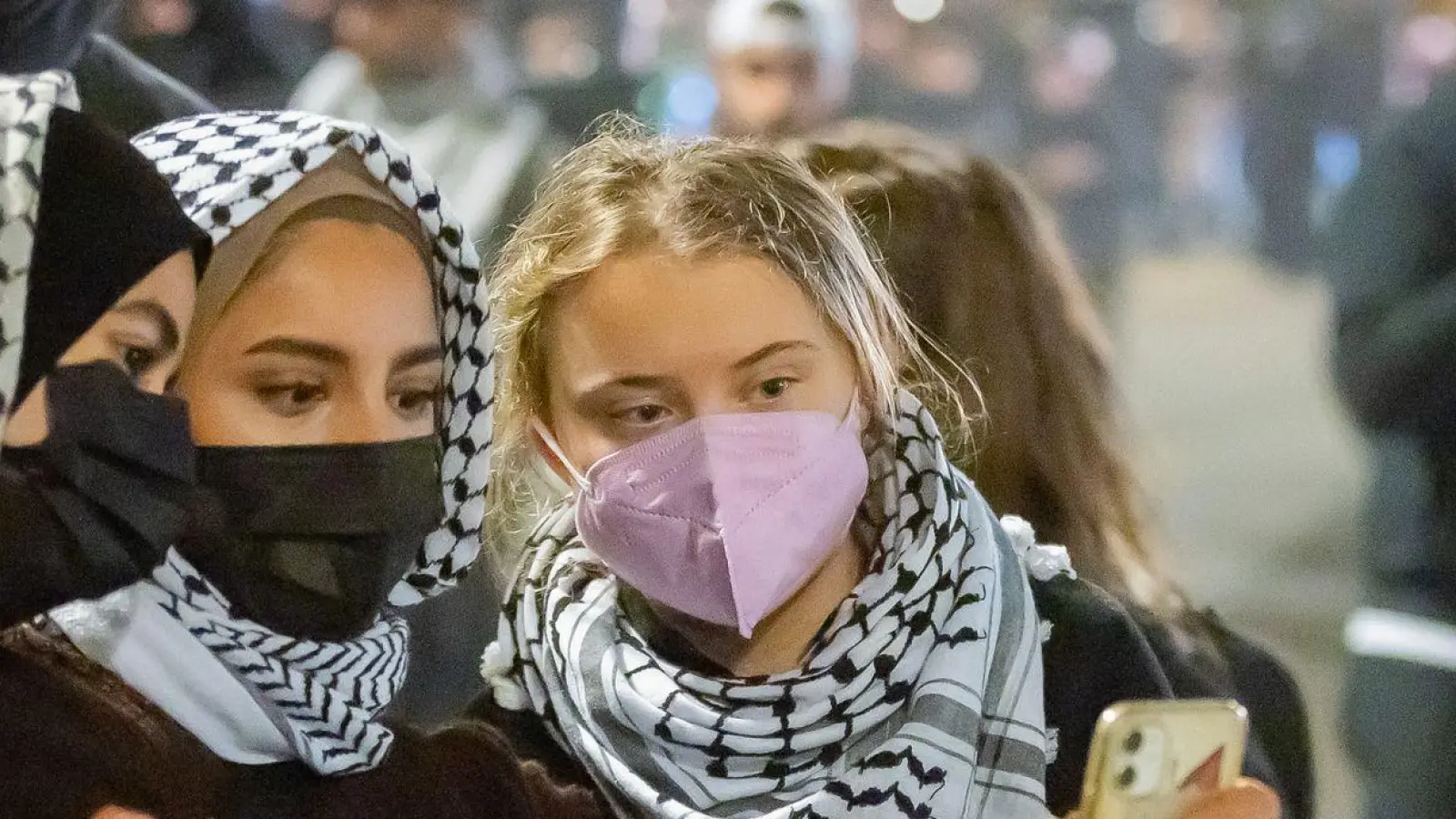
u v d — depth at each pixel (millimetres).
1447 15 11203
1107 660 4445
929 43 15688
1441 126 7844
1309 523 18469
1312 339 26703
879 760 3967
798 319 3988
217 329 3666
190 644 3623
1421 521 8000
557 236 4137
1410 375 7875
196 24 8562
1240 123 26016
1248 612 15602
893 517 4211
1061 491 5484
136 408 3258
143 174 3287
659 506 3926
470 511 4059
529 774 4195
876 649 4051
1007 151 15977
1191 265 28938
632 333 3920
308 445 3719
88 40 5832
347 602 3775
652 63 12758
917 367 5047
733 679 4148
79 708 3531
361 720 3801
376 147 3734
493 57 10617
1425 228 7934
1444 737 7934
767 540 3916
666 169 4168
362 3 9266
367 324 3730
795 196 4156
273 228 3680
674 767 4070
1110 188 16156
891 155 5578
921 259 5305
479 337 3949
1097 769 3691
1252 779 4629
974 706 4043
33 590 3131
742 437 3912
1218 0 24641
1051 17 17453
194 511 3596
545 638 4297
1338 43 24531
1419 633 8016
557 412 4133
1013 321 5484
